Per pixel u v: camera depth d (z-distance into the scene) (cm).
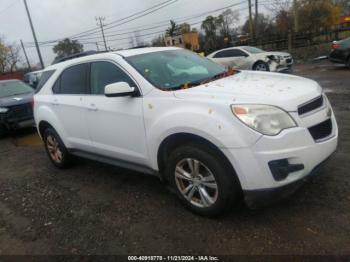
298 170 300
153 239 328
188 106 331
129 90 373
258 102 302
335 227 305
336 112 704
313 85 362
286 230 311
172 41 4353
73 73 491
